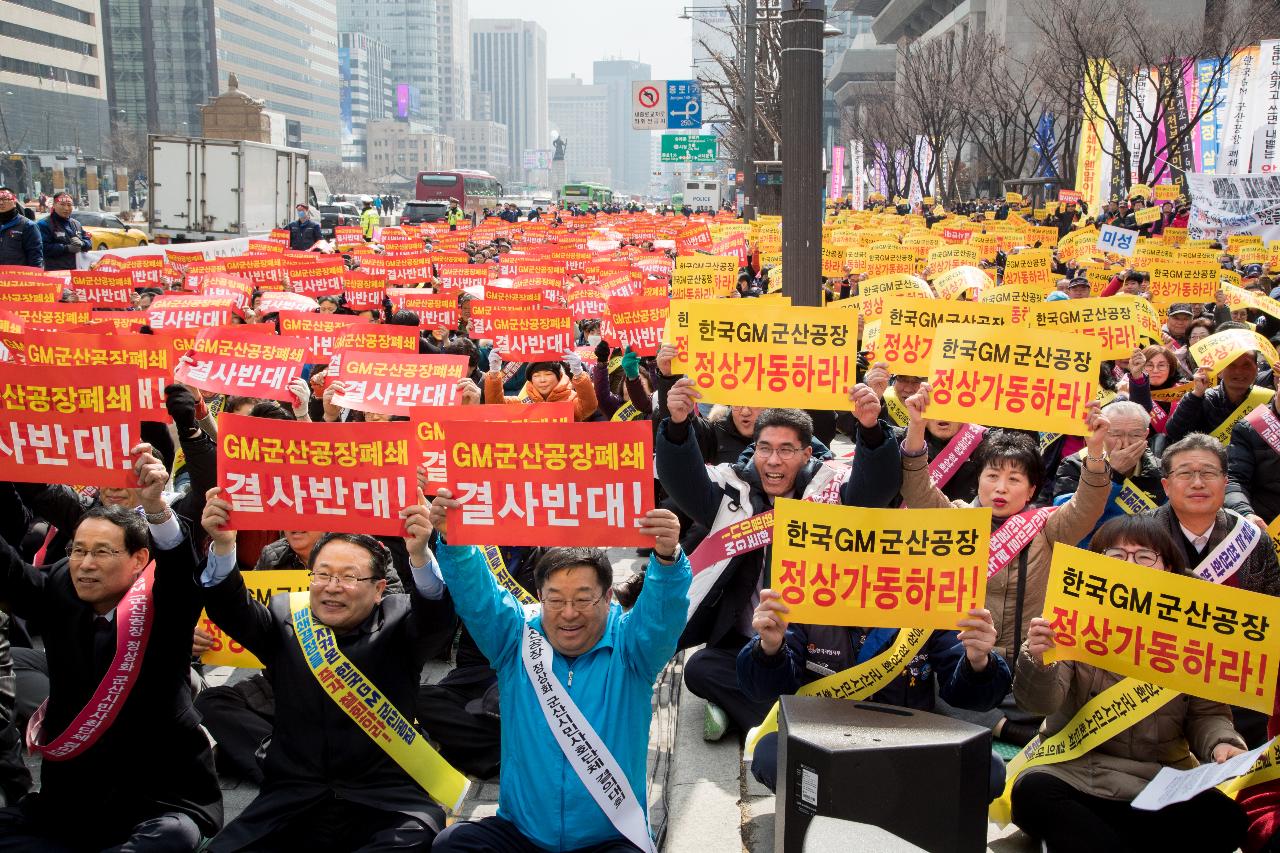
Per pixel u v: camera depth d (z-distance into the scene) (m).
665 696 6.89
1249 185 20.33
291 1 154.12
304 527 4.64
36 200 62.50
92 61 104.19
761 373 5.60
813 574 4.38
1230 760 4.10
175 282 17.12
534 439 4.28
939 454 7.46
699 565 5.92
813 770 3.81
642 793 4.27
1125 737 4.61
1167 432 8.53
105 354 7.11
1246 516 6.00
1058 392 5.54
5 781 5.05
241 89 137.25
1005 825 4.84
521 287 14.40
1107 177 37.56
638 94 42.28
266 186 36.12
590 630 4.25
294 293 14.93
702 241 25.19
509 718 4.28
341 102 199.25
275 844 4.42
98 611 4.61
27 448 4.70
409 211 60.50
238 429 4.59
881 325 8.00
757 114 37.03
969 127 52.53
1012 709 5.53
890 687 4.89
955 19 69.75
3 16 88.69
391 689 4.62
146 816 4.46
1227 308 13.73
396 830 4.35
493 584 4.42
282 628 4.67
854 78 101.31
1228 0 43.97
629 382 9.24
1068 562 4.34
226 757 5.77
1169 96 33.38
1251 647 4.13
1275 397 7.25
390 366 7.21
